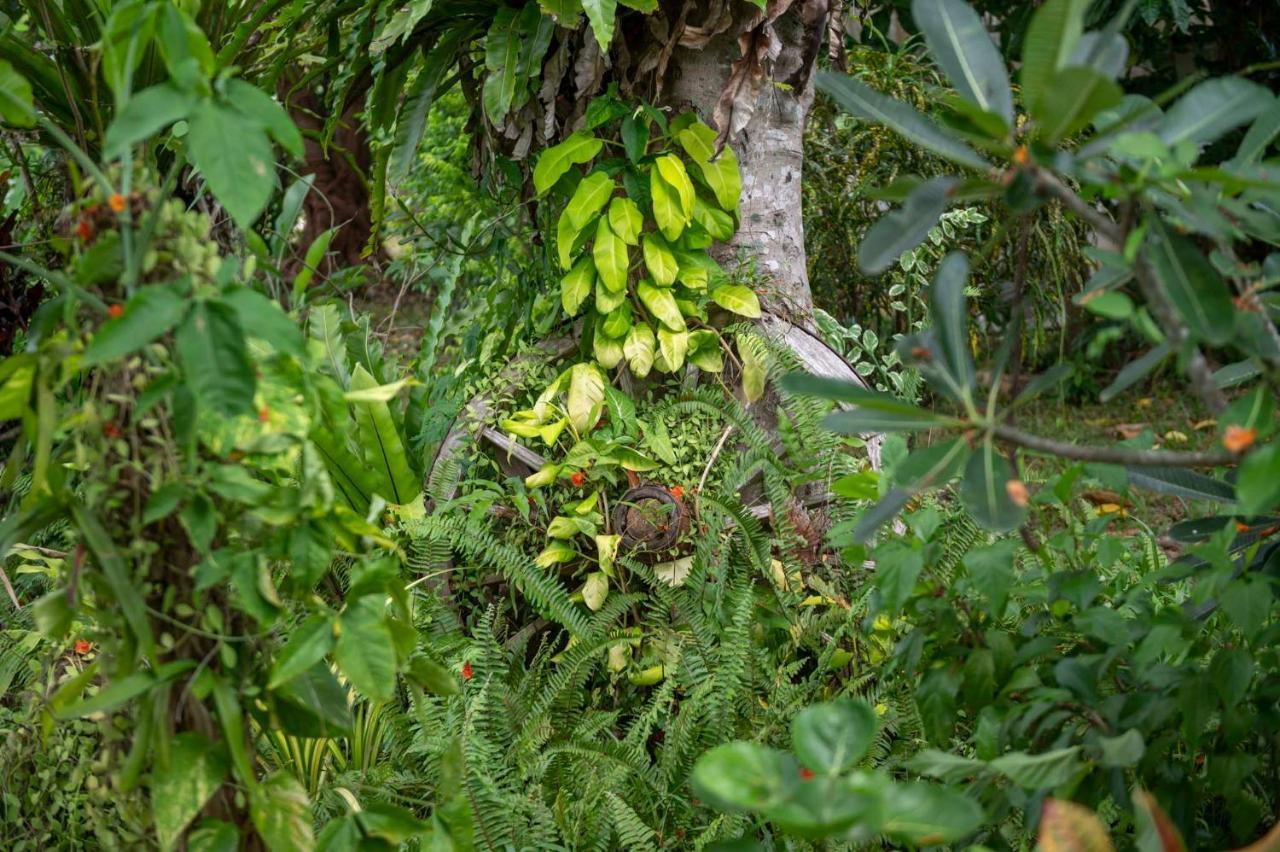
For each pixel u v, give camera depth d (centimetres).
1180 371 131
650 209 300
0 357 321
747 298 294
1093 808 160
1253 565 174
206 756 141
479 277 452
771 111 306
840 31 326
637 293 295
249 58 354
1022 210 126
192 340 120
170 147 283
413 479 292
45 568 255
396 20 292
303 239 791
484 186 346
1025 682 169
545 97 297
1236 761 158
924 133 135
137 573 139
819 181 423
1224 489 173
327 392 148
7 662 236
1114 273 137
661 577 272
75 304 134
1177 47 644
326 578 276
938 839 117
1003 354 147
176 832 135
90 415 135
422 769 237
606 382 296
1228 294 120
